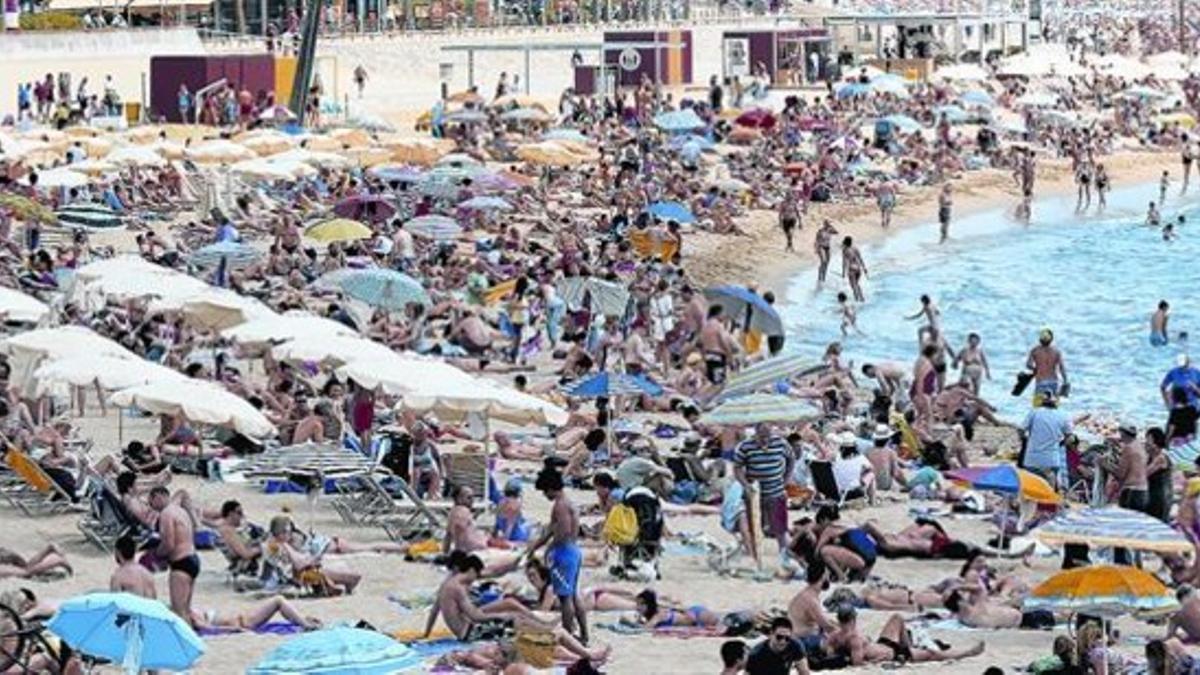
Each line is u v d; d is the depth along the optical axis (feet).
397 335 316.60
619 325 328.08
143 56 654.53
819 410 253.03
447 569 196.54
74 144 459.73
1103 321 413.80
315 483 219.41
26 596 160.76
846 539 203.82
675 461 236.22
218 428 247.29
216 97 603.26
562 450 256.73
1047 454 235.61
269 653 157.07
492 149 550.36
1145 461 215.92
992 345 385.70
